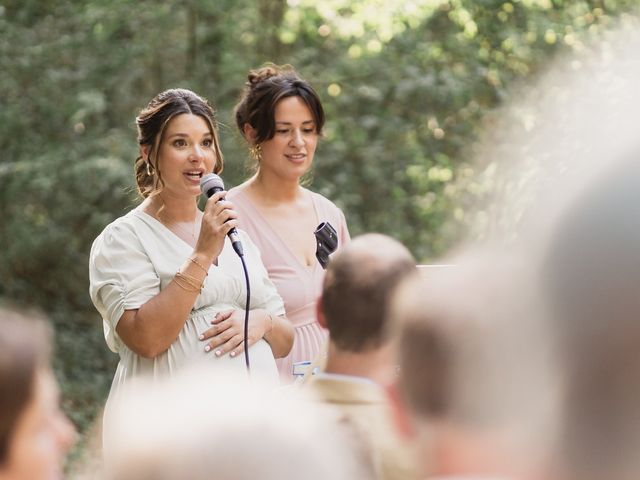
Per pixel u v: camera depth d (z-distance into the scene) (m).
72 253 15.14
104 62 15.31
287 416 1.66
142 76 15.54
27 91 15.27
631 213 1.73
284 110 5.73
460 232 14.68
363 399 2.63
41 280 15.38
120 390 4.95
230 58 15.36
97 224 14.79
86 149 14.84
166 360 4.84
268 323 5.08
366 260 2.72
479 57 14.93
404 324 2.01
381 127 15.38
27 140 15.23
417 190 15.47
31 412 1.89
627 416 1.77
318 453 1.62
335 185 15.05
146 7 15.36
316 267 5.75
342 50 15.74
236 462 1.58
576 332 1.77
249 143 5.91
